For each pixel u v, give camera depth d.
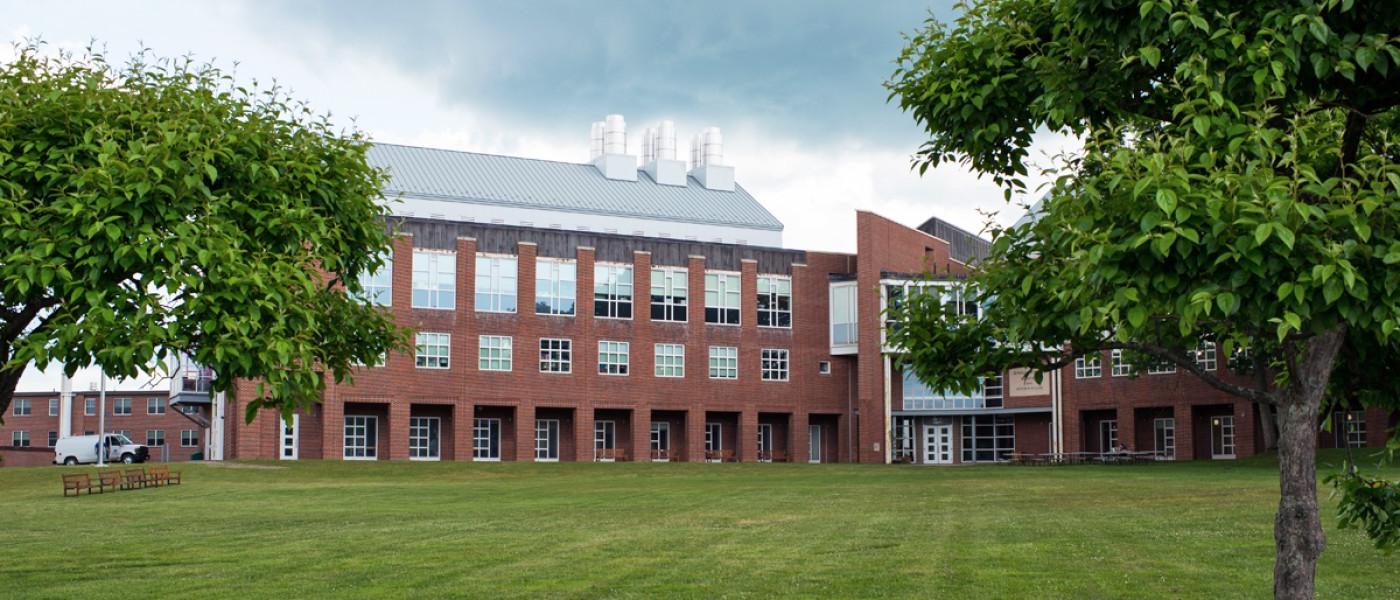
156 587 16.52
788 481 44.53
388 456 61.47
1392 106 8.37
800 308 72.62
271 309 11.12
